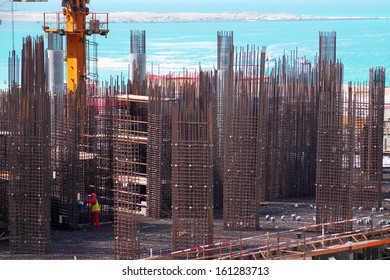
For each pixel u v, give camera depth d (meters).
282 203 70.38
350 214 60.97
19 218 57.03
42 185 56.69
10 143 57.31
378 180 68.69
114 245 56.94
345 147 61.12
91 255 56.38
